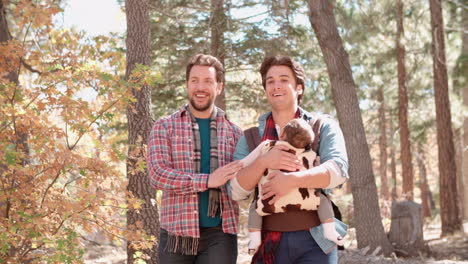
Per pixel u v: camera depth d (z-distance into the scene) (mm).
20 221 4324
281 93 2822
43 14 4238
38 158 4520
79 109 4406
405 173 17000
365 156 9023
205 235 3121
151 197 6254
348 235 11352
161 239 3195
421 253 9023
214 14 12055
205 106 3178
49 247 4457
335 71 9055
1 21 7109
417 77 16812
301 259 2621
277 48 12078
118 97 4445
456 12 15039
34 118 4270
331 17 9156
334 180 2582
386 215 13008
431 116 18266
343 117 9055
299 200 2592
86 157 4348
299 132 2588
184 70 13000
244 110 15320
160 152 3092
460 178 19812
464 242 10711
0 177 4344
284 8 11211
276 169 2639
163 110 14258
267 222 2691
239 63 12758
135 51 6617
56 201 4305
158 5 12258
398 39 15312
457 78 15062
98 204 4258
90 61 4508
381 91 19500
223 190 3139
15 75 5723
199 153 3162
